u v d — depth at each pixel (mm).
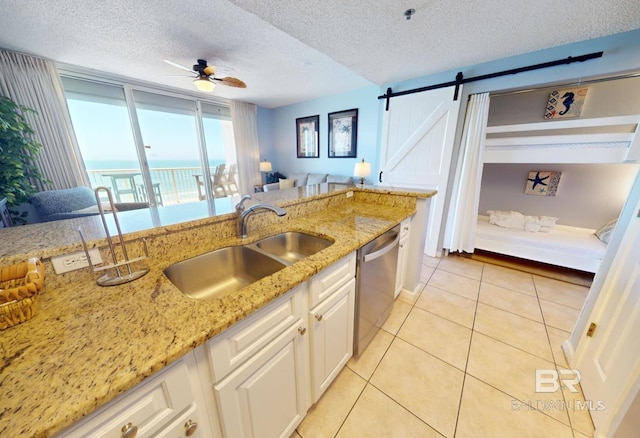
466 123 2572
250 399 773
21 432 371
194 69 2715
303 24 1705
